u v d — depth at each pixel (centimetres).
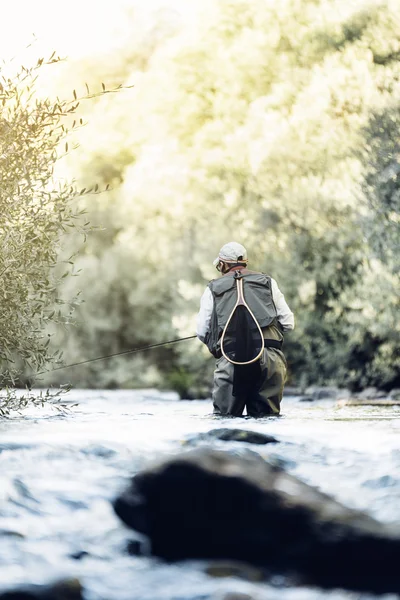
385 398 1633
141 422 758
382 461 482
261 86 2589
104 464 481
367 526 306
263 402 853
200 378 1850
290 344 1834
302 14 2473
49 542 338
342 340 1789
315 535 305
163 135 3017
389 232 1692
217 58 2862
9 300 767
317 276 1820
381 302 1670
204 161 2425
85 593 279
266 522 315
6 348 787
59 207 775
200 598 273
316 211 1839
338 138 1909
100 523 363
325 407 1202
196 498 325
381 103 1817
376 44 2083
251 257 1917
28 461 488
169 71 3038
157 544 327
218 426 702
